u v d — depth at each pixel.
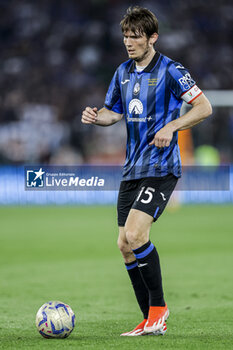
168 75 15.64
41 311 15.31
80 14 98.75
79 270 30.33
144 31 15.41
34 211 64.25
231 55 95.12
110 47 95.19
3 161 78.19
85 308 21.08
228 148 79.06
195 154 78.06
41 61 92.56
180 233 45.19
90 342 14.78
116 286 25.88
